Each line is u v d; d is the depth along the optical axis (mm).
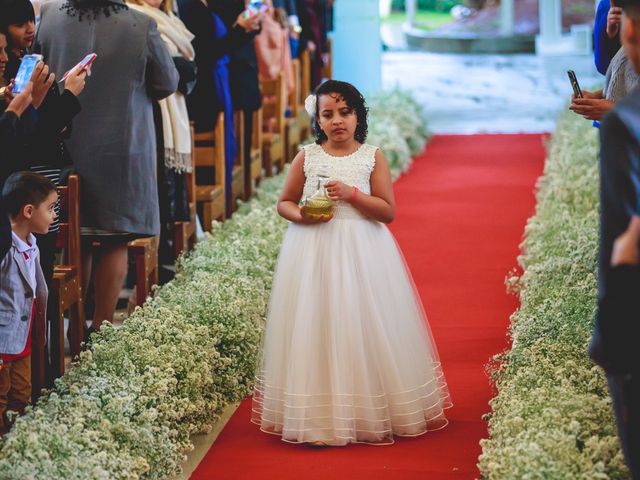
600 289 3418
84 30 6223
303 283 5188
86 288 6367
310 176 5359
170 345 5383
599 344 3352
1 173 4621
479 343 6844
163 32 7012
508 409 4746
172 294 6211
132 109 6215
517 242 9375
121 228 6223
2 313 4840
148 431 4637
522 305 6539
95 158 6184
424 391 5348
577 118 12539
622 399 3525
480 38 25219
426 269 8602
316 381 5148
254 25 8258
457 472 4867
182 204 7090
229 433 5395
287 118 11695
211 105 8336
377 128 12758
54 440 4203
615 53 6023
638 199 3346
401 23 29438
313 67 13117
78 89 5371
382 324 5199
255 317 6203
